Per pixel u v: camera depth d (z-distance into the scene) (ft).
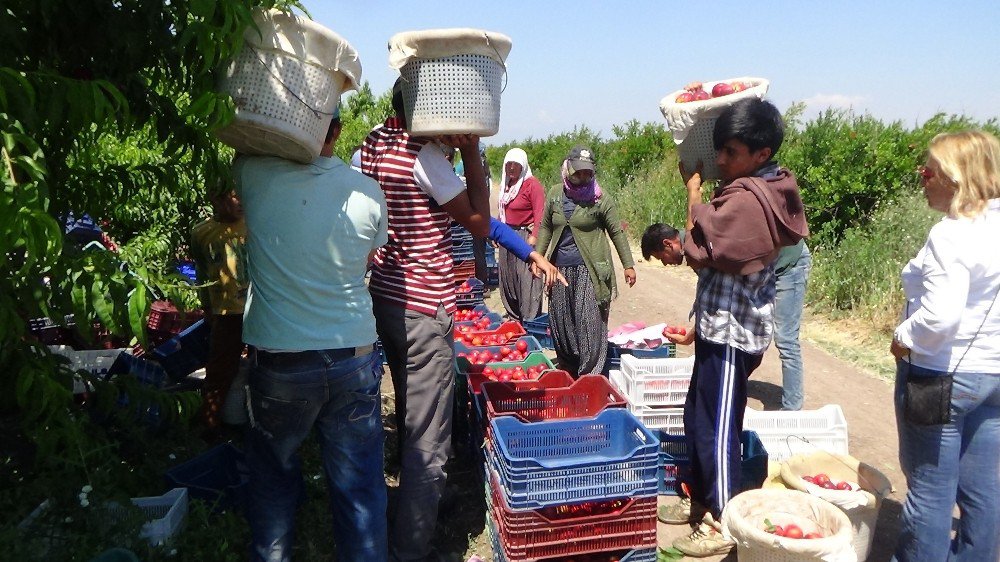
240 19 7.57
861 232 30.55
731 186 11.00
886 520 13.09
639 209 50.37
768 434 14.25
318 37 8.19
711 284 11.68
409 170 10.47
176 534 10.19
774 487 12.12
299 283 8.83
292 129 8.34
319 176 9.04
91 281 7.75
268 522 9.76
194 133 9.23
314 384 8.98
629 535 10.81
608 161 67.10
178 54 8.68
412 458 10.93
